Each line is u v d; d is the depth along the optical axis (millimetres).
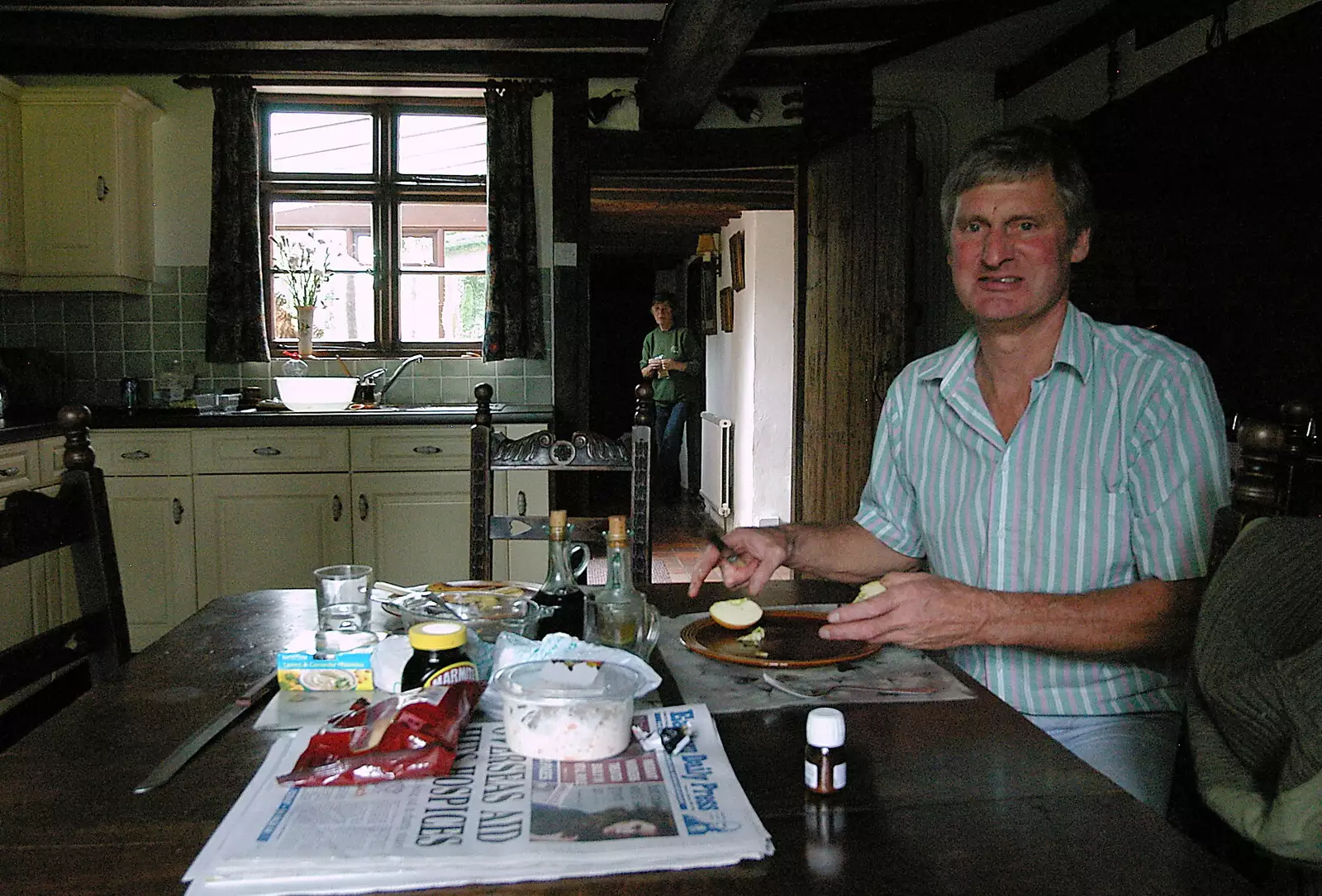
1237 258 2830
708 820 781
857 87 4340
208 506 3771
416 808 790
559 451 2010
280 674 1084
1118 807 840
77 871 721
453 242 4543
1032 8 3502
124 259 3986
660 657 1243
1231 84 2809
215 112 4098
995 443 1453
